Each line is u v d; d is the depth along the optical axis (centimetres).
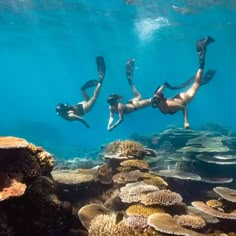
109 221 633
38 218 575
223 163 1036
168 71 9419
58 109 1203
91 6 2598
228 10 2736
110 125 1117
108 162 939
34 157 604
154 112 10062
